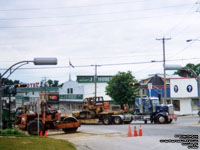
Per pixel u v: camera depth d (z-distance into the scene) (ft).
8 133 66.85
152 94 185.37
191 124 100.68
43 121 78.38
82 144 57.62
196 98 172.76
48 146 49.47
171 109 112.68
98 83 224.74
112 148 51.60
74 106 226.38
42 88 287.28
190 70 97.76
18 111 89.51
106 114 116.98
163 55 152.97
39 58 69.87
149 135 69.26
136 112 118.42
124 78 163.12
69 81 235.61
